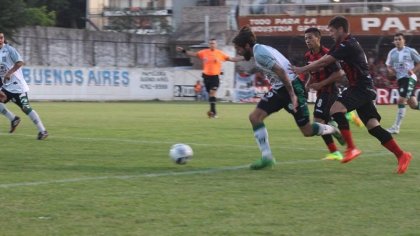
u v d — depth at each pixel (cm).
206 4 7612
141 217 834
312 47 1488
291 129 2367
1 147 1642
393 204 932
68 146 1684
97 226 786
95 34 6244
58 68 5275
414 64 2305
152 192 1006
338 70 1451
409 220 834
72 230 766
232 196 980
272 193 1009
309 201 948
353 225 804
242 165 1337
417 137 2102
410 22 5778
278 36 6031
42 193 987
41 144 1728
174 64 6825
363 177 1178
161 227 784
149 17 7594
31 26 5844
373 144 1822
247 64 5847
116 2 7825
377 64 5756
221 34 6525
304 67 1234
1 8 5631
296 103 1223
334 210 888
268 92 1276
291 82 1241
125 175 1182
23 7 5750
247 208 894
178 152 1335
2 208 877
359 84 1267
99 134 2058
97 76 5466
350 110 1278
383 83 5488
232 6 7156
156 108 4031
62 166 1297
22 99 1831
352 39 1254
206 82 3044
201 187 1057
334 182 1120
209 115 3041
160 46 6719
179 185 1075
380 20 5844
